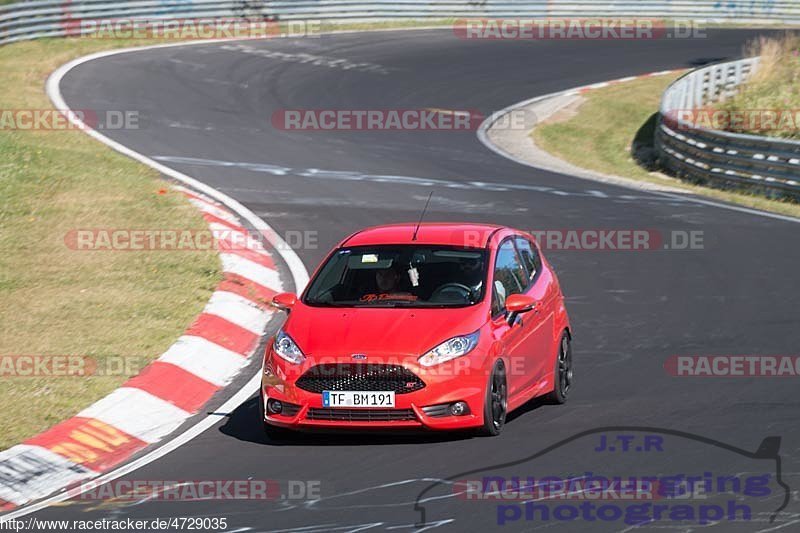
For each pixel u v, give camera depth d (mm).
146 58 123062
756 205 70250
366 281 33250
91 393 35281
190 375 37906
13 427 32312
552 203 69750
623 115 111750
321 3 150250
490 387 30203
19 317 43250
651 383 35781
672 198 72438
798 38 127938
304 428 30203
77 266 50469
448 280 32781
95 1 131250
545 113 111688
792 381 35281
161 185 68500
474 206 68250
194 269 50750
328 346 30156
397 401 29375
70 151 75500
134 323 42781
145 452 31000
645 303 46906
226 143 88625
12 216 57531
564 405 34000
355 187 74000
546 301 35031
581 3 167625
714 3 174500
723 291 48469
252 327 44312
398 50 139125
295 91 113062
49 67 113500
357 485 26875
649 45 153500
